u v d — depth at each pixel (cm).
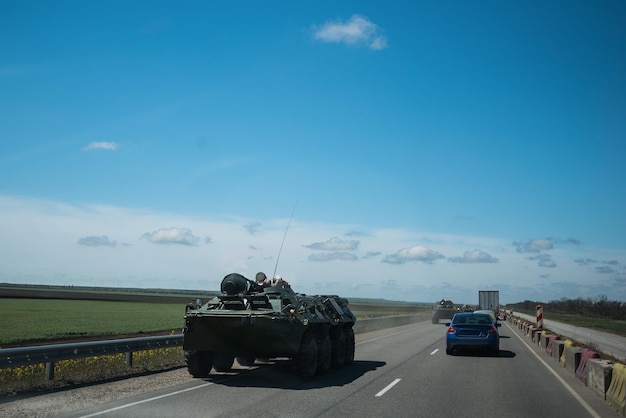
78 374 1316
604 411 1017
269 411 964
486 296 6675
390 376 1477
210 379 1381
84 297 9875
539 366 1773
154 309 6456
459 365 1762
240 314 1349
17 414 910
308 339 1411
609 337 3912
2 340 2494
